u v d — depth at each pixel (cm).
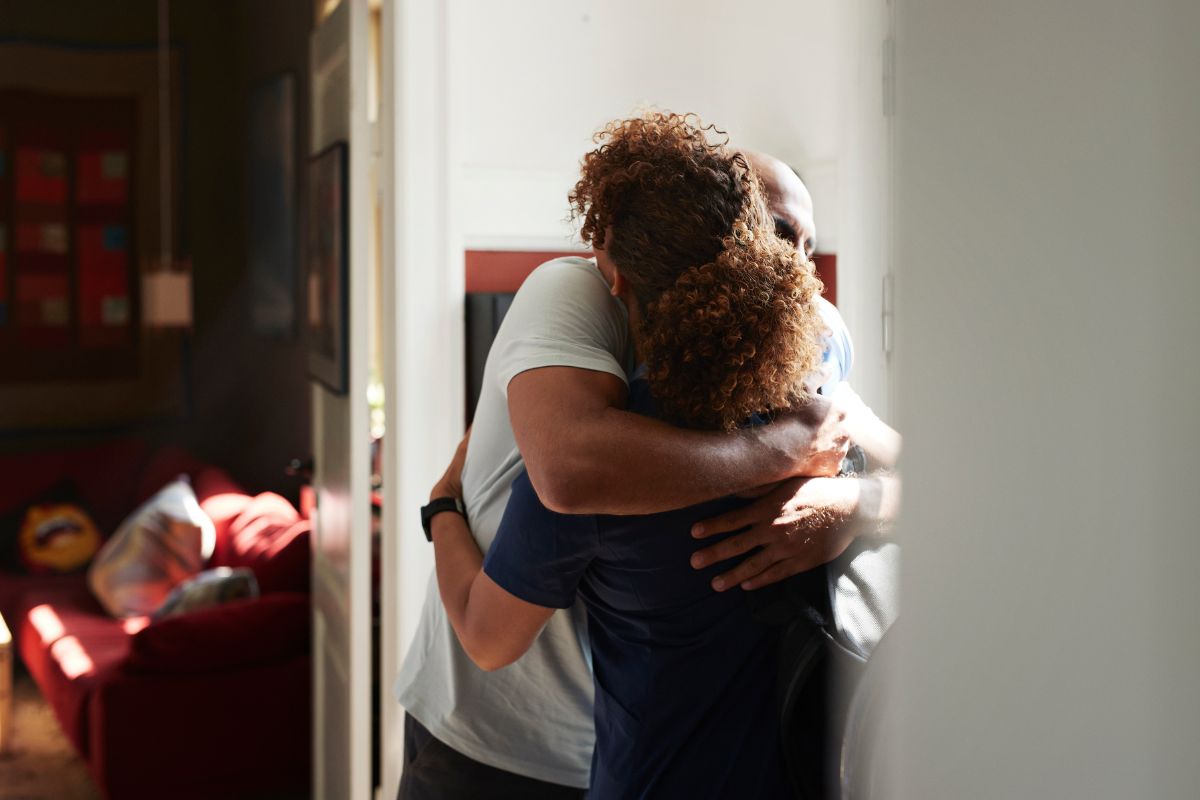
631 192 115
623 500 107
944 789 48
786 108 282
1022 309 41
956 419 46
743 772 114
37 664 383
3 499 505
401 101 249
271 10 498
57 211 529
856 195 95
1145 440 36
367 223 238
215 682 319
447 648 155
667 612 116
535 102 275
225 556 419
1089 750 39
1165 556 36
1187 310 35
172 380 546
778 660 116
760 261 111
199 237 547
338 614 257
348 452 242
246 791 325
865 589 113
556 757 156
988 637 44
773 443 114
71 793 343
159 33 539
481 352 256
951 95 45
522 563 118
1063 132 39
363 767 243
